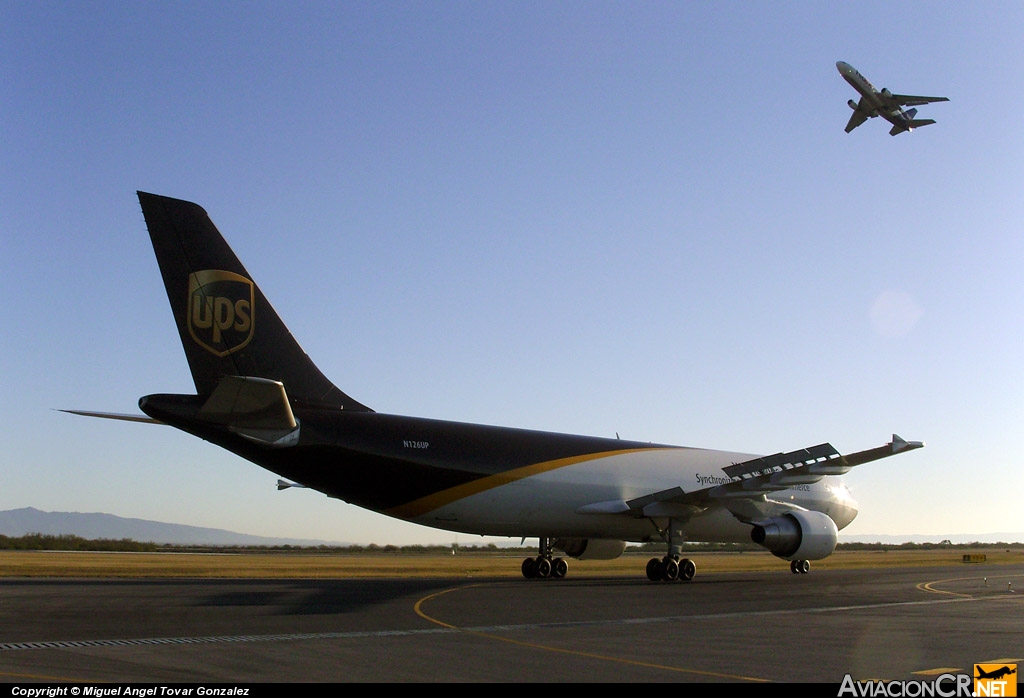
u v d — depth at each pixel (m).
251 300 23.70
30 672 9.64
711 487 29.41
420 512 26.78
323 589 22.72
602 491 29.92
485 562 52.84
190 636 12.70
